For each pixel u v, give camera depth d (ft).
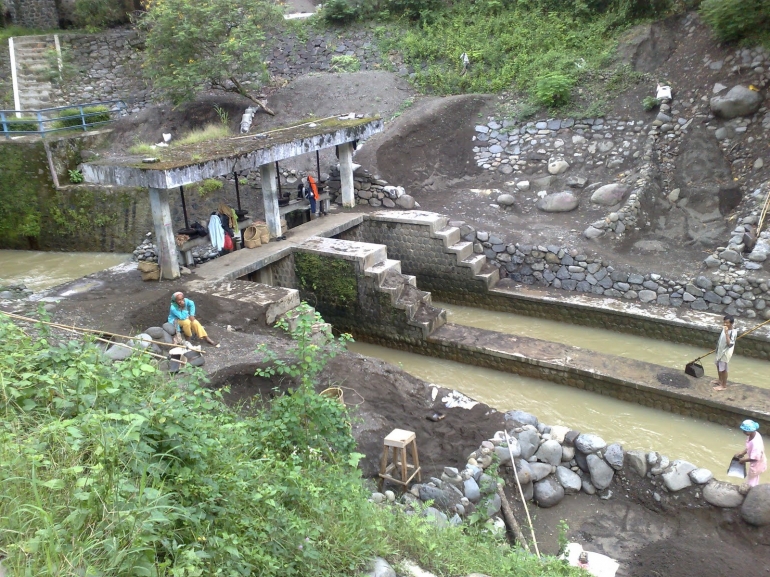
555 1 74.64
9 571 11.12
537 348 44.32
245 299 42.24
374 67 76.18
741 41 57.62
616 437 37.22
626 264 49.67
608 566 25.53
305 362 23.31
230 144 50.47
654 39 65.21
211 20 67.62
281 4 81.51
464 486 27.78
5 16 88.02
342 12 80.12
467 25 77.30
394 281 48.91
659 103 59.06
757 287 44.62
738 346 43.88
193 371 22.76
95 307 40.91
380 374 37.04
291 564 15.07
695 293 46.70
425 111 66.33
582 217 55.21
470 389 42.91
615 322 47.73
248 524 15.38
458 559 19.70
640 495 29.48
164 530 13.48
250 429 21.68
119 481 13.21
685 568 24.79
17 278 57.57
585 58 66.90
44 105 78.28
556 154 61.00
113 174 44.14
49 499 13.26
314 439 21.93
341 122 58.23
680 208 53.06
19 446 14.14
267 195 51.62
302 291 51.80
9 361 17.93
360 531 17.84
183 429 16.71
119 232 63.31
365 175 59.98
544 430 31.83
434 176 63.41
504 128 64.95
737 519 27.30
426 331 47.03
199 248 53.21
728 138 54.60
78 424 15.19
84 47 82.89
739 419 36.58
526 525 28.25
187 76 67.72
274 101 74.08
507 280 53.67
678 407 38.42
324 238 52.47
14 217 64.85
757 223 48.42
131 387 18.51
